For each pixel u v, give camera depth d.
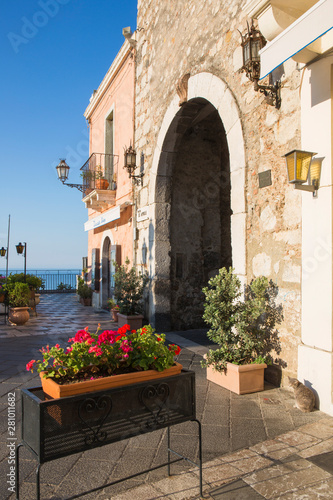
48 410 1.71
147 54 8.27
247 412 3.26
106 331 2.17
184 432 2.89
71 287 20.22
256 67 3.93
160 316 7.38
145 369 2.08
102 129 12.47
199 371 4.60
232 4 4.98
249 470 2.31
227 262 8.11
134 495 2.07
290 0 3.21
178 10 6.71
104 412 1.87
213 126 8.16
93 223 12.34
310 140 3.46
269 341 4.06
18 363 4.98
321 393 3.27
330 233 3.24
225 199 8.16
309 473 2.26
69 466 2.40
